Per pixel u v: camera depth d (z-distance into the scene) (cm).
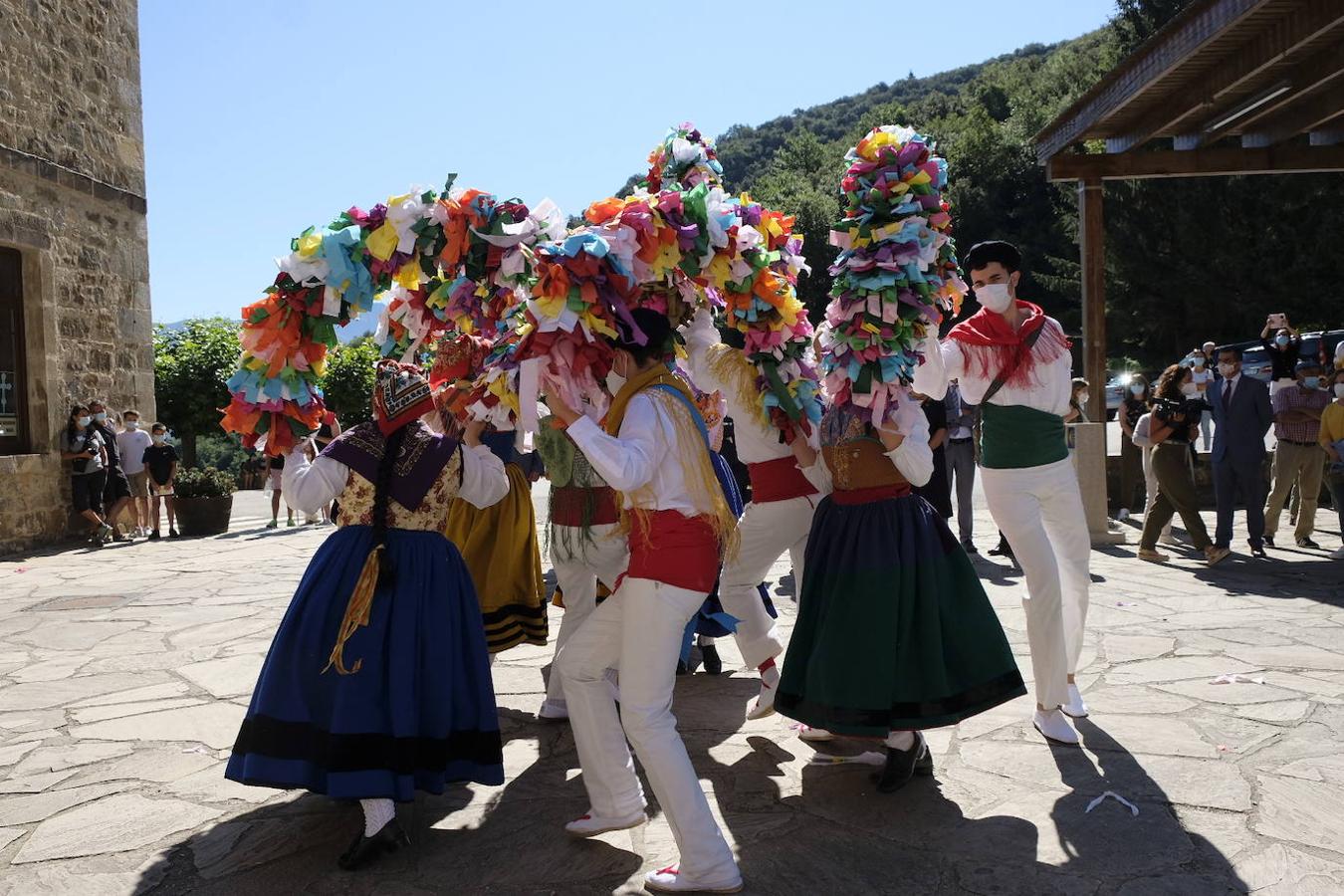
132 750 402
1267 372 1856
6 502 1066
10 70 1079
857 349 318
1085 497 885
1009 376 373
